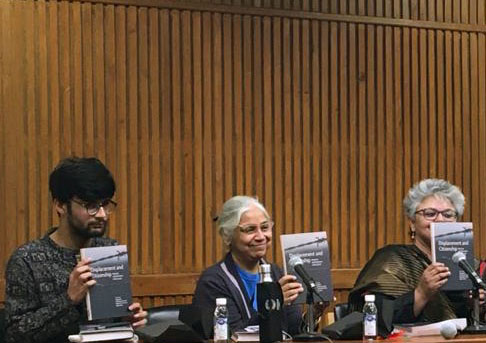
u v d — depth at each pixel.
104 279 3.82
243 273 4.52
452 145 7.58
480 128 7.69
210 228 6.73
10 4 6.19
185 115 6.69
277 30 6.99
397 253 4.89
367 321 4.13
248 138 6.88
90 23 6.40
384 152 7.34
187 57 6.70
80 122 6.35
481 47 7.71
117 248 3.86
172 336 3.84
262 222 4.50
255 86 6.91
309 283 4.05
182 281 6.57
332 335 4.13
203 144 6.74
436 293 4.71
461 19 7.67
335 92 7.17
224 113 6.82
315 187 7.09
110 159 6.45
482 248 7.62
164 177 6.62
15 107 6.18
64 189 4.00
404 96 7.42
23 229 6.17
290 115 7.03
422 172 7.46
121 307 3.83
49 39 6.29
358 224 7.23
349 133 7.22
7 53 6.16
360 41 7.27
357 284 4.87
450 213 4.87
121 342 3.80
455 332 4.17
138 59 6.55
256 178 6.90
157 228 6.57
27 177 6.20
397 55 7.40
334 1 7.20
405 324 4.47
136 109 6.53
